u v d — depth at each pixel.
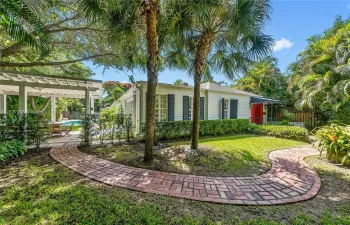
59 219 2.46
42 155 5.77
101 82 8.44
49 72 10.19
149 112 5.03
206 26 5.29
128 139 8.26
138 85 8.70
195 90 6.25
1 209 2.69
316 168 4.99
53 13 6.96
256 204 3.06
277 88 19.02
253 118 16.98
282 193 3.46
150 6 4.51
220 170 4.59
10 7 3.09
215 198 3.20
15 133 6.28
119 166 4.75
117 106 17.33
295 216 2.75
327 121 12.41
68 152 6.13
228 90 12.47
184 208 2.87
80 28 7.12
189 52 7.17
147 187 3.56
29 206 2.76
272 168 4.86
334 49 10.31
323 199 3.33
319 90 10.51
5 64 6.26
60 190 3.32
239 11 4.67
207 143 7.71
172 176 4.14
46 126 7.17
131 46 6.41
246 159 5.55
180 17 5.06
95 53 8.27
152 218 2.51
